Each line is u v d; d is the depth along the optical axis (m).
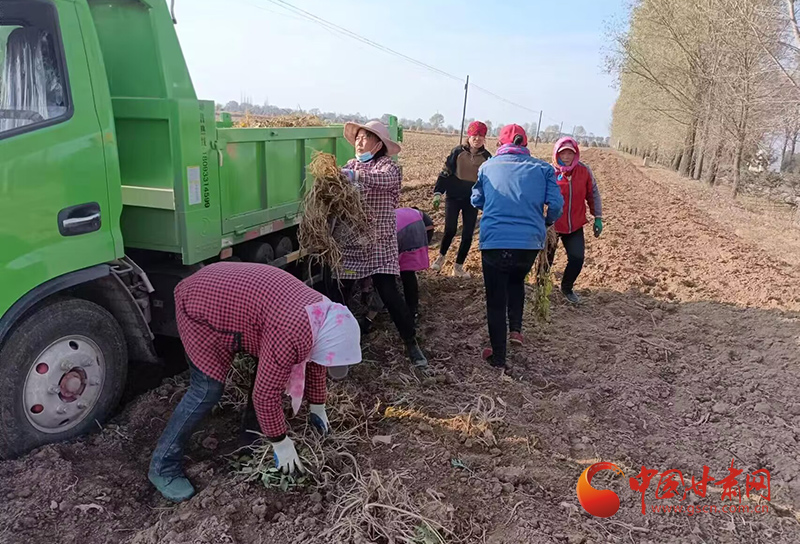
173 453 3.33
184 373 4.71
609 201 16.47
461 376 4.94
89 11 3.54
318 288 6.44
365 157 4.70
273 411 3.13
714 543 3.18
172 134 3.85
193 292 3.12
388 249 4.70
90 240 3.60
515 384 4.77
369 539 3.01
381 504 3.19
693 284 7.99
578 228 6.63
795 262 10.64
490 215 4.86
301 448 3.63
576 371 5.25
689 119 28.06
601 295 7.30
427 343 5.53
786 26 16.78
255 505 3.19
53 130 3.32
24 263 3.24
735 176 21.44
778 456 3.98
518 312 5.37
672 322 6.57
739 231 13.90
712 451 4.10
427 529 3.06
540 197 4.82
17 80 3.26
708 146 25.45
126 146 4.02
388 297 4.77
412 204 14.37
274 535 3.04
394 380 4.69
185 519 3.09
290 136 5.33
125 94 3.96
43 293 3.35
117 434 3.83
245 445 3.72
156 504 3.34
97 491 3.32
